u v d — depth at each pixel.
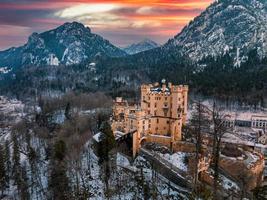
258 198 78.12
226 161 128.88
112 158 127.38
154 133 156.75
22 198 120.00
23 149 181.25
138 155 144.25
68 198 109.12
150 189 114.94
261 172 141.38
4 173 131.88
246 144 173.75
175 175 122.38
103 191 116.00
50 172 126.81
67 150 136.62
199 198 84.81
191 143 141.38
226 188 114.94
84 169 130.88
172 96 154.75
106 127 134.38
